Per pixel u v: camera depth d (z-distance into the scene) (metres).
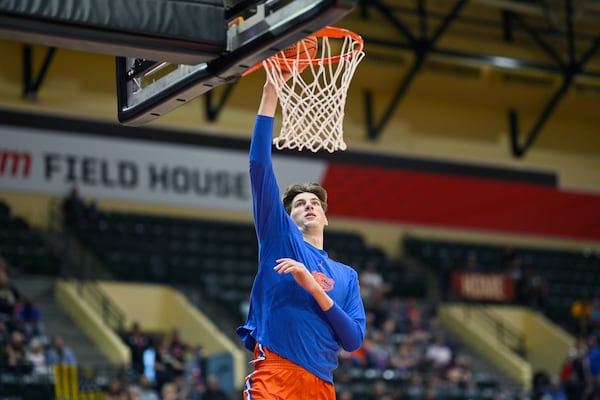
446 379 39.25
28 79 43.00
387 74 49.25
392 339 41.34
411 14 49.09
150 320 41.34
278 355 8.54
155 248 44.06
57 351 32.16
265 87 8.95
